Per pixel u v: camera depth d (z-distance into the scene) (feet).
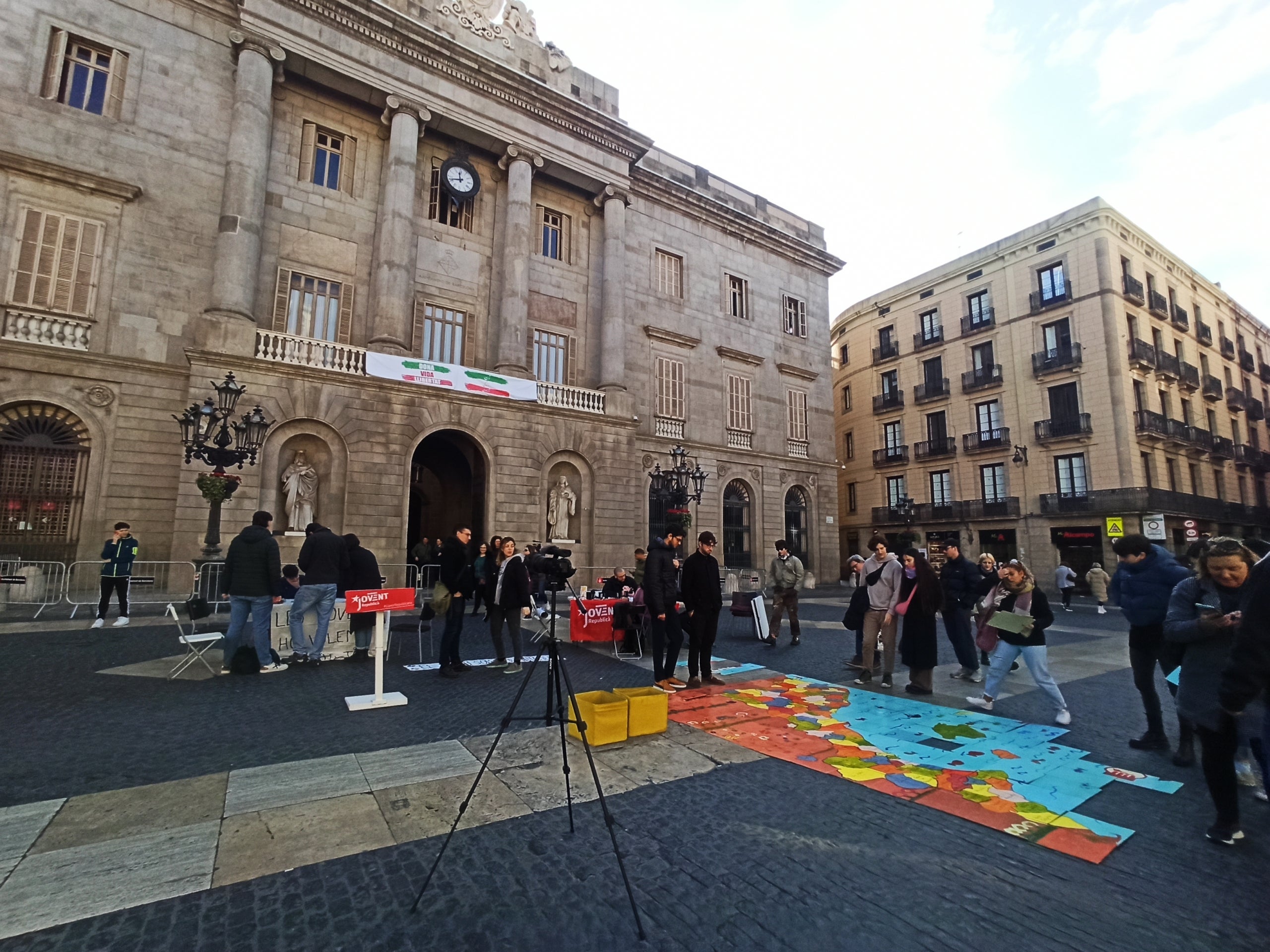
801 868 10.83
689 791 14.11
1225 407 108.68
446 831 11.85
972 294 106.01
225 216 51.65
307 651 26.61
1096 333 88.79
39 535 45.39
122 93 51.29
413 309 62.18
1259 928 9.14
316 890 9.71
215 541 40.40
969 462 103.24
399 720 18.84
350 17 58.23
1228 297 116.57
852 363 128.88
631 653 31.96
